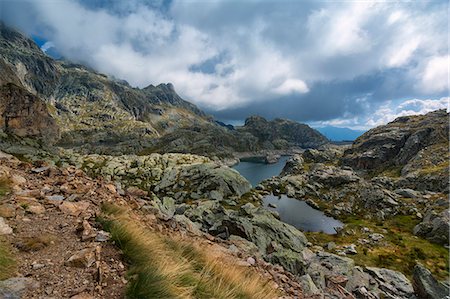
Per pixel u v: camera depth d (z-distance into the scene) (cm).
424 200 9662
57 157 16400
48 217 881
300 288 1322
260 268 1330
